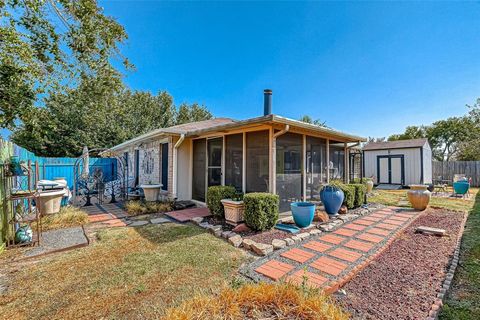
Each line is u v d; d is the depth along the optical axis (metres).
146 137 8.47
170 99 23.89
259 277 2.93
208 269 3.15
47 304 2.42
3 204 3.86
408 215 6.51
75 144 15.90
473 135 18.78
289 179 6.14
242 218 5.19
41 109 4.61
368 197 10.27
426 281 2.90
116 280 2.87
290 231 4.76
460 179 11.76
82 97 5.80
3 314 2.26
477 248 4.01
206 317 1.91
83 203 8.55
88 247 4.00
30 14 4.18
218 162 7.25
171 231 4.90
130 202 7.79
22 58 4.08
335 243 4.21
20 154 5.63
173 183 7.90
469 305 2.45
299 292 2.24
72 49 4.76
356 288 2.75
